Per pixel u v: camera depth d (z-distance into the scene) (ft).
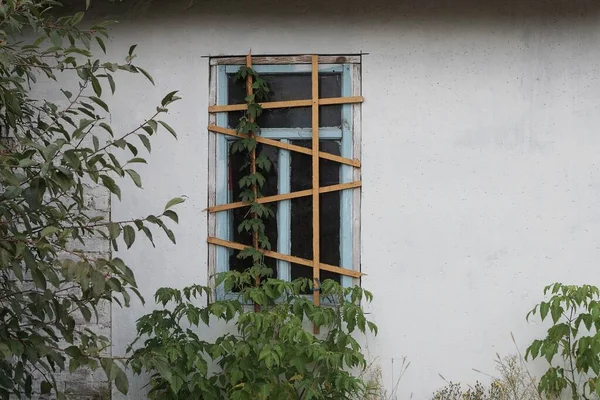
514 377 15.30
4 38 12.00
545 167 15.39
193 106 15.79
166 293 14.37
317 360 13.58
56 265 10.80
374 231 15.60
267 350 13.17
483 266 15.49
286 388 14.38
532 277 15.42
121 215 15.84
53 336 11.33
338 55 15.64
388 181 15.56
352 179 15.65
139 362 11.07
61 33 12.17
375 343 15.60
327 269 15.64
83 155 10.04
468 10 15.48
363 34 15.60
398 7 15.55
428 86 15.51
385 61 15.56
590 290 14.05
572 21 15.38
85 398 15.78
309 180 15.79
